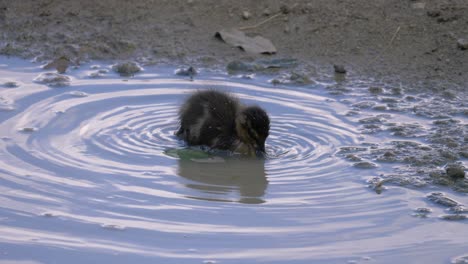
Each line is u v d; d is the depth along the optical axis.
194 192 14.43
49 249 12.50
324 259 12.16
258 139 16.42
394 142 16.78
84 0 24.30
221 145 16.88
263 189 14.60
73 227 13.09
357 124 17.78
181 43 22.38
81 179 14.80
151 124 17.70
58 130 17.02
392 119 18.08
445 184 14.80
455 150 16.38
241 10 23.70
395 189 14.56
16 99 18.61
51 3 24.31
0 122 17.30
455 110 18.55
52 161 15.52
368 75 20.56
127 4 24.25
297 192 14.48
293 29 22.77
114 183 14.70
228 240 12.67
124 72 20.66
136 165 15.61
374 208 13.83
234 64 21.03
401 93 19.55
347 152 16.30
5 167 15.20
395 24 22.66
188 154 16.38
